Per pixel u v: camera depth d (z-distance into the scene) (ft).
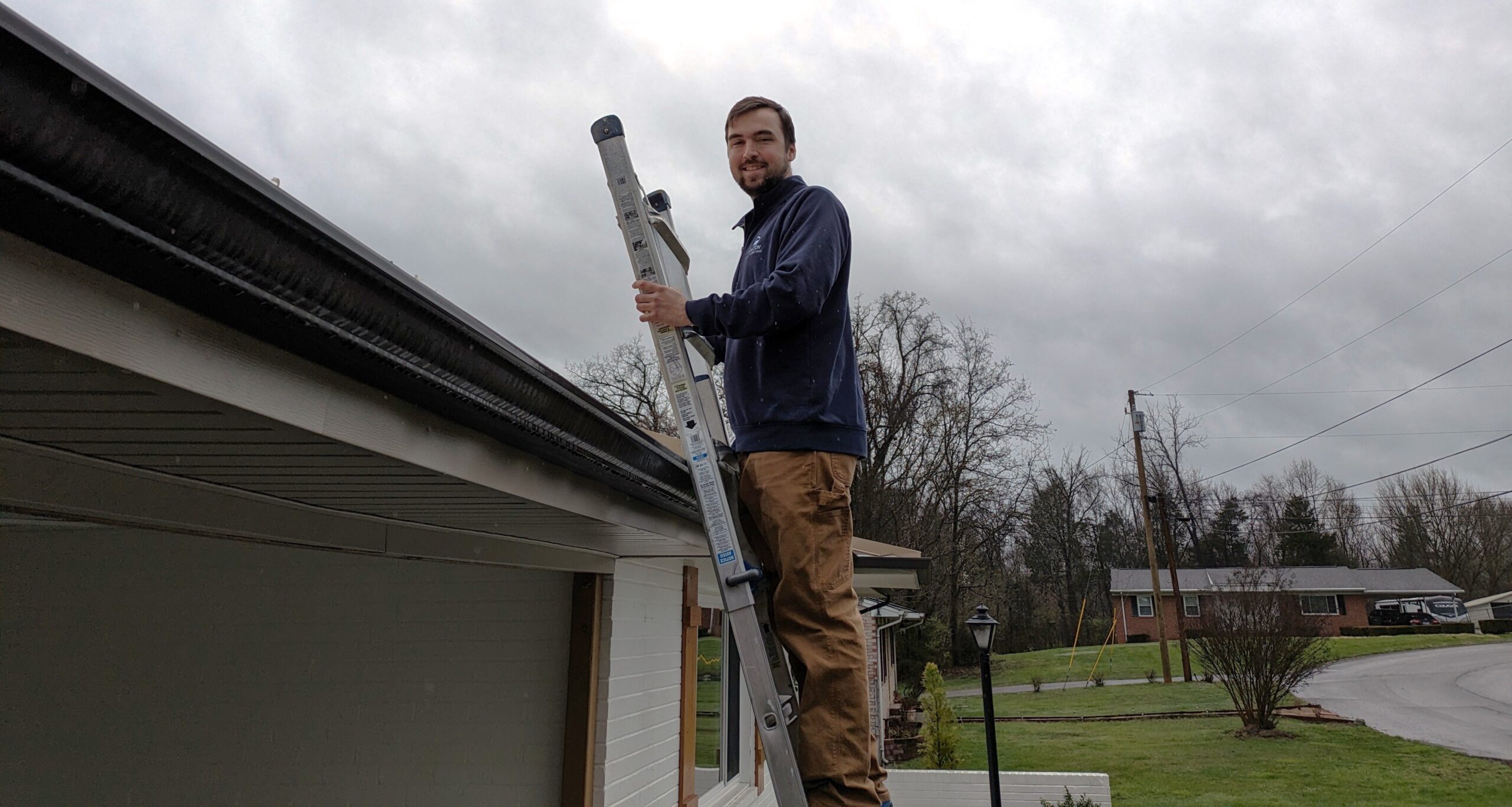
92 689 15.01
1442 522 149.07
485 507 8.43
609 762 14.88
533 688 14.70
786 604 5.70
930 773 34.96
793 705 5.82
